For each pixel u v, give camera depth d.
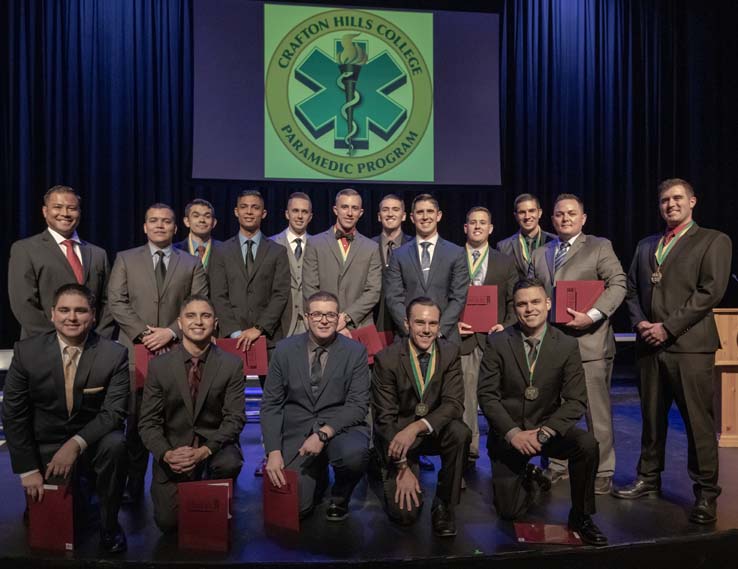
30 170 5.28
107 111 5.41
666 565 2.26
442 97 5.66
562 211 2.89
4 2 5.22
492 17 5.73
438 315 2.51
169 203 5.54
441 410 2.45
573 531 2.32
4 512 2.57
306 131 5.47
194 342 2.48
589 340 2.76
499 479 2.46
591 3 6.07
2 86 5.25
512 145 6.04
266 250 3.18
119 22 5.39
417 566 2.12
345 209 3.23
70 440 2.24
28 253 2.69
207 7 5.32
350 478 2.43
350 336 3.03
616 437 3.80
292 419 2.59
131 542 2.26
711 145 6.22
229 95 5.37
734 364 3.54
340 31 5.51
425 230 3.12
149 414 2.42
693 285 2.55
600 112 6.15
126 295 2.87
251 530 2.37
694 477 2.50
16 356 2.29
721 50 6.18
